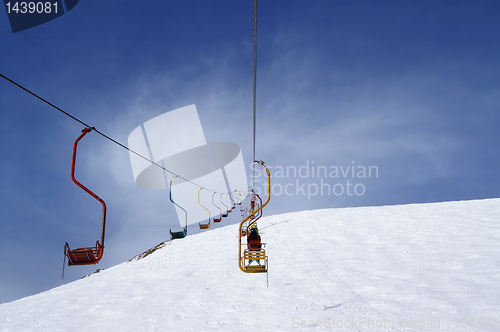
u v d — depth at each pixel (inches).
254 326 328.8
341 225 931.3
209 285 519.8
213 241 975.0
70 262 261.6
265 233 939.3
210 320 357.7
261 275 550.9
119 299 488.7
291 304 393.1
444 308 342.0
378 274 495.5
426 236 709.3
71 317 424.8
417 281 442.9
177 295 477.4
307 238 817.5
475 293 378.3
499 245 574.6
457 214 899.4
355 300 392.2
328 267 562.3
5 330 407.2
